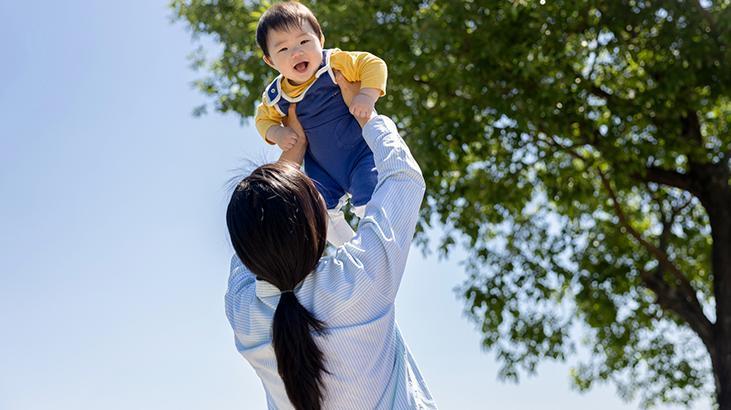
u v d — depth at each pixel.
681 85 10.63
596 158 11.41
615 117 11.19
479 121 10.56
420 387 2.52
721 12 9.90
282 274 2.33
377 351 2.37
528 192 11.55
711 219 11.44
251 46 10.67
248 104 10.67
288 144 3.17
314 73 3.12
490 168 11.48
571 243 12.76
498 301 12.31
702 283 13.88
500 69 10.38
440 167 10.33
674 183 11.59
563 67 10.41
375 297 2.36
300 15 3.14
